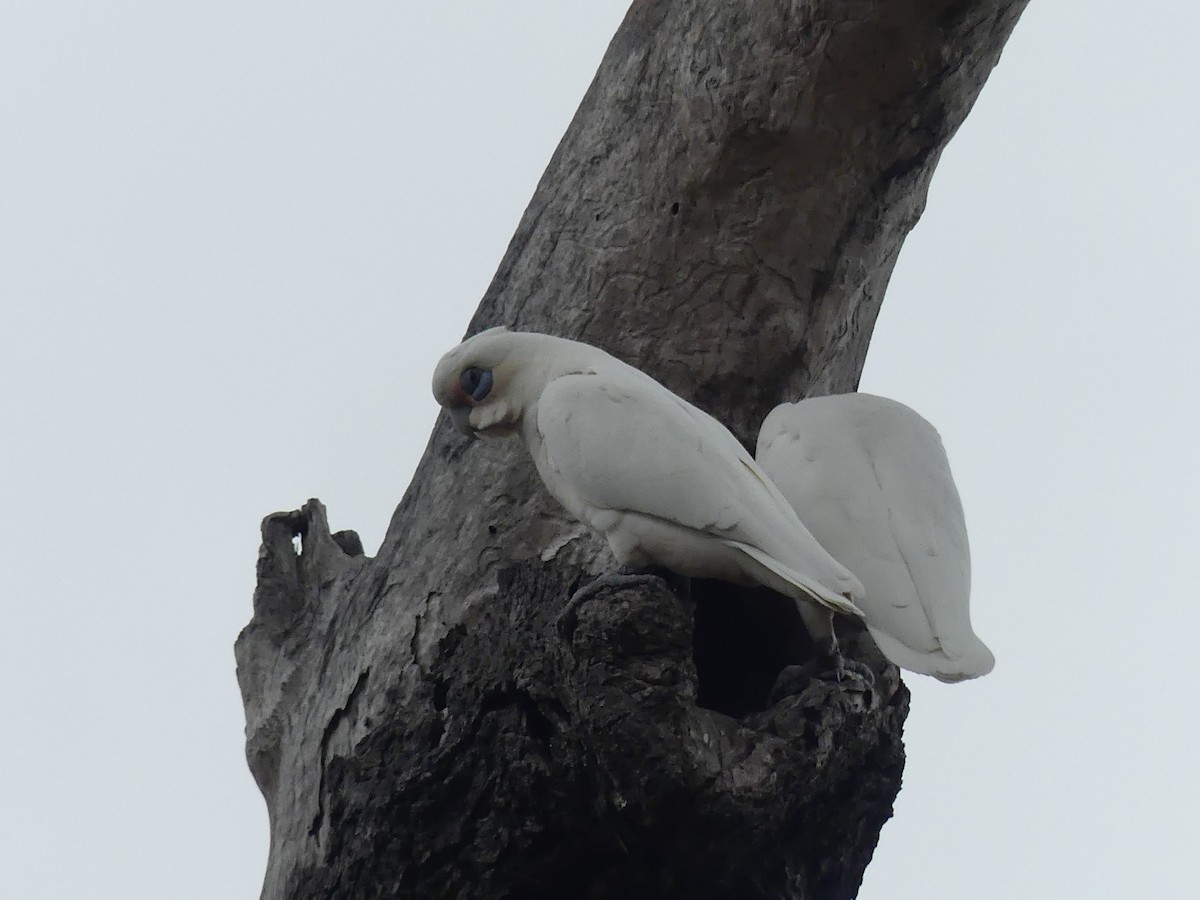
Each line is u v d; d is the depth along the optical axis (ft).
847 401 38.40
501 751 36.70
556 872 36.65
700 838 35.12
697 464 32.76
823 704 35.86
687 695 33.81
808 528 35.96
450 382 36.32
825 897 38.17
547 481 35.17
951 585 34.91
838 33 40.19
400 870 37.68
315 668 42.96
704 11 42.01
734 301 41.81
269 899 41.22
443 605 39.75
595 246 42.50
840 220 42.29
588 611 33.91
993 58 41.88
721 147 41.47
